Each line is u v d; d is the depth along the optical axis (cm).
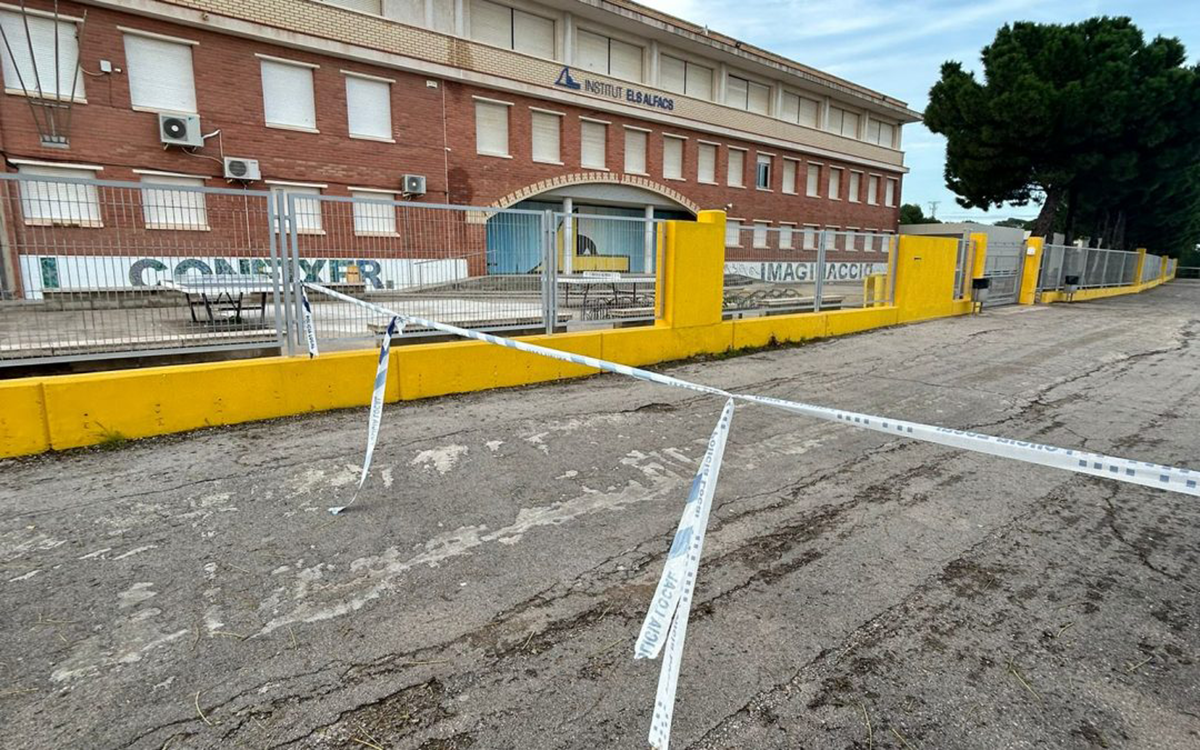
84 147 1255
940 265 1259
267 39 1418
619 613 264
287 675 225
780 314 988
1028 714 210
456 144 1759
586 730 200
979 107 2211
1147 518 360
